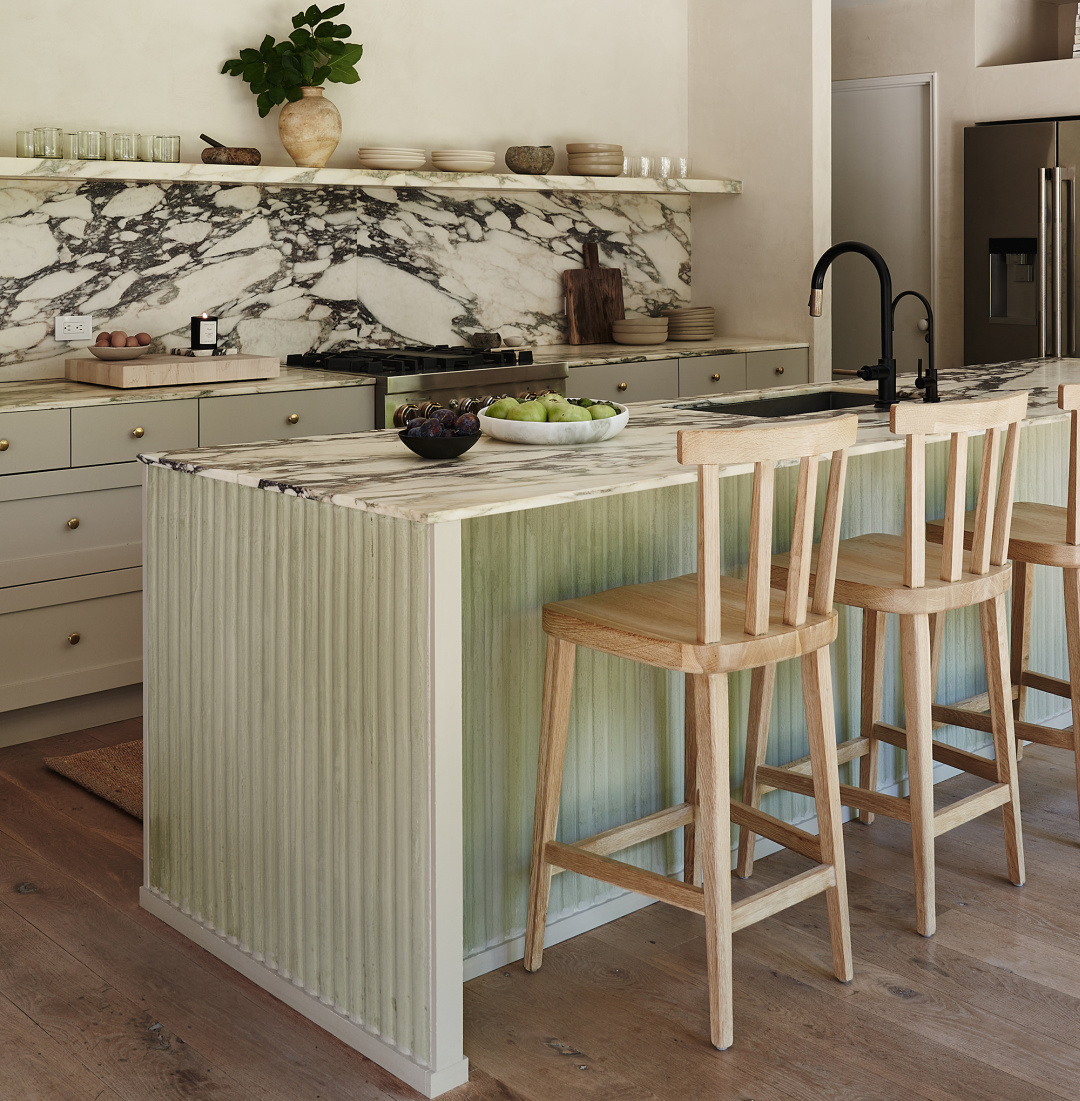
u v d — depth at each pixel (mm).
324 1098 2107
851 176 6832
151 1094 2115
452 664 2053
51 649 3814
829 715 2355
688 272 6441
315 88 4711
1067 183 5816
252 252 4863
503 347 5719
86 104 4367
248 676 2416
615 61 5973
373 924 2201
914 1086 2111
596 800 2654
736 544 2893
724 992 2203
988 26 6285
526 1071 2172
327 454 2609
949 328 6555
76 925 2707
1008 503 2666
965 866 2926
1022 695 3416
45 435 3721
